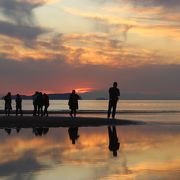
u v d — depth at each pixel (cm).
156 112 9056
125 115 7394
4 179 1599
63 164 1967
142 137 3328
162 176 1669
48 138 3238
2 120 4903
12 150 2483
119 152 2420
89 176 1669
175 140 3106
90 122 4838
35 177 1644
